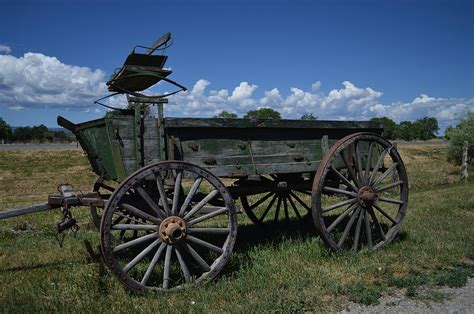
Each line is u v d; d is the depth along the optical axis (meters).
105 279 5.25
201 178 5.02
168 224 4.82
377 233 7.30
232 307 4.44
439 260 6.00
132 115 5.30
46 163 26.91
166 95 5.54
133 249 6.52
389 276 5.39
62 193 5.22
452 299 4.72
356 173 6.61
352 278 5.26
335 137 6.68
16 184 18.64
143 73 5.29
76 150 34.09
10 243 7.45
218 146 5.56
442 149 39.72
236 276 5.39
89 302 4.61
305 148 6.32
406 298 4.76
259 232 7.82
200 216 5.07
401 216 6.77
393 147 6.60
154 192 5.54
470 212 9.88
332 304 4.60
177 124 5.21
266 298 4.66
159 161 5.17
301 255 6.08
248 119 5.69
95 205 5.11
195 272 5.45
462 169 19.00
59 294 4.92
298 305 4.49
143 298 4.67
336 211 9.84
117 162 4.95
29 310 4.45
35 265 6.07
